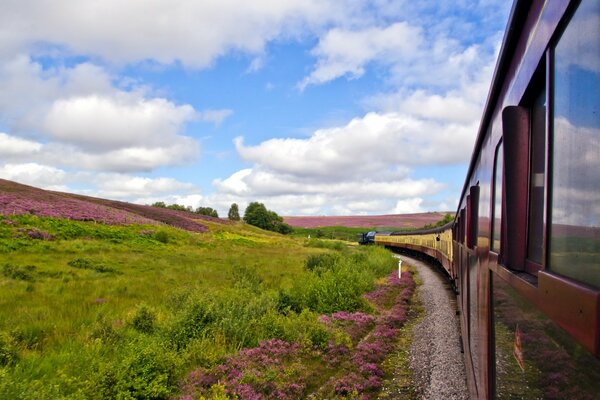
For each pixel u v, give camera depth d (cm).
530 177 266
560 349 177
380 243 5325
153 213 5669
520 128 275
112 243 3031
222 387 670
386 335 1067
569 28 174
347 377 790
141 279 1747
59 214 3572
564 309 165
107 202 5741
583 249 155
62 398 554
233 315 1023
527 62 256
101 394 621
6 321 972
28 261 1959
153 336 915
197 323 948
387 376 828
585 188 154
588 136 151
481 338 447
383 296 1612
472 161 709
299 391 737
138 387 649
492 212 389
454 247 1516
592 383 145
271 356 873
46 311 1099
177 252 3038
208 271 2117
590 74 149
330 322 1143
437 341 1028
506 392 301
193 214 7231
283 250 4169
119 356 779
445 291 1762
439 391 735
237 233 5628
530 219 264
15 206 3447
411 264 3061
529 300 222
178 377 732
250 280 1706
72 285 1523
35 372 684
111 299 1331
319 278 1608
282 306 1284
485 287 417
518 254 271
